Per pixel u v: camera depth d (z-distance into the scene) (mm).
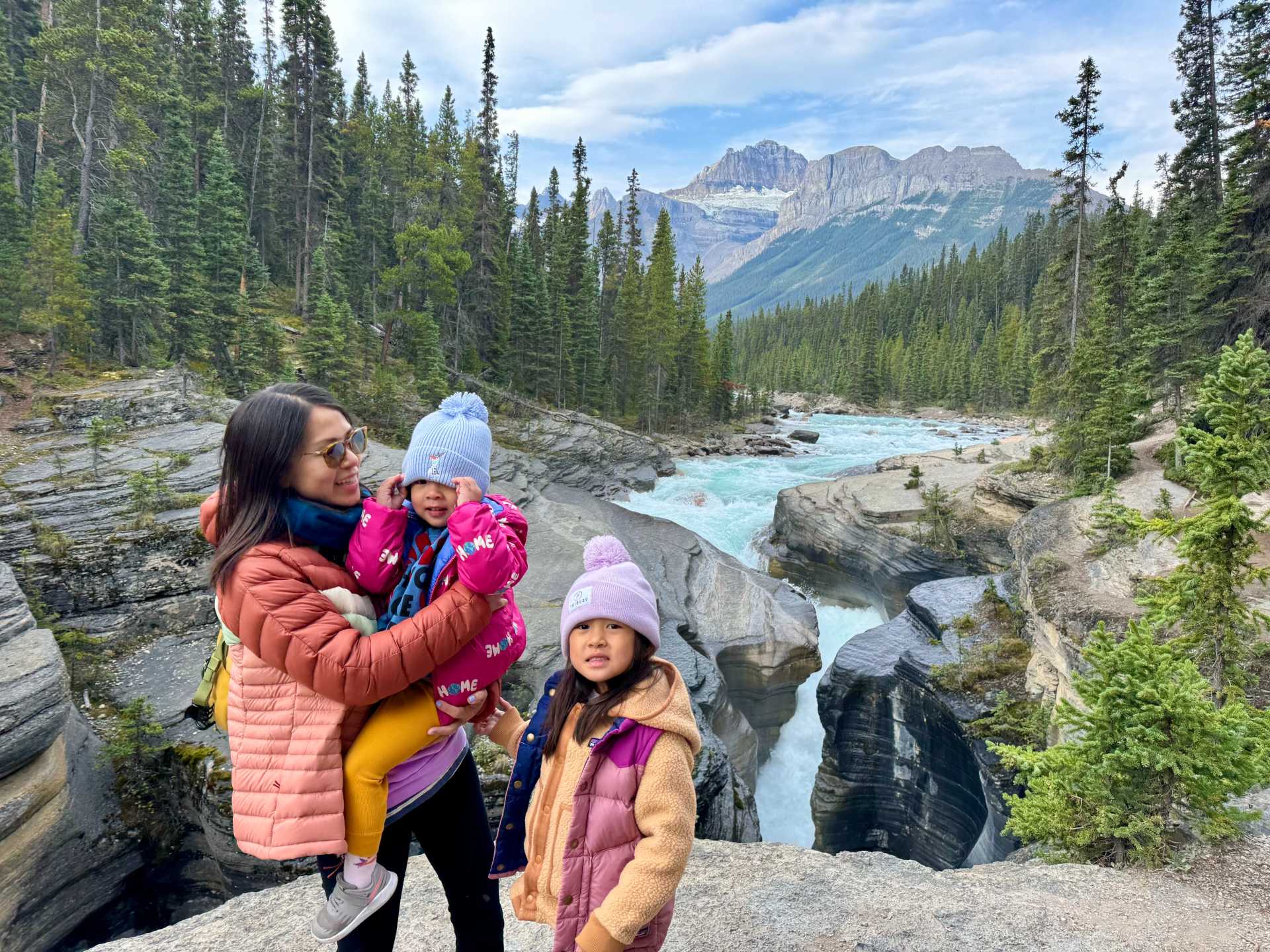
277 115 64312
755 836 16078
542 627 18344
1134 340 28391
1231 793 6035
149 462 21578
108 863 12641
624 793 1981
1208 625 8328
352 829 1861
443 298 49188
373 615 1887
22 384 27172
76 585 16844
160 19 59094
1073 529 19125
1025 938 4289
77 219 41688
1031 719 15008
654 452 48125
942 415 98188
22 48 48781
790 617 24328
